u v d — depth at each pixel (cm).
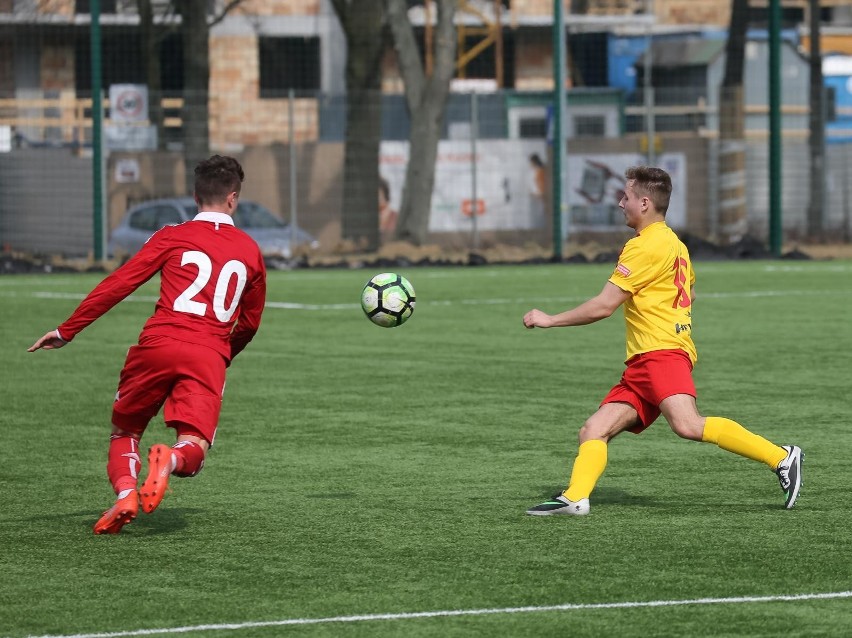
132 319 6769
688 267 2684
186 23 12044
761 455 2659
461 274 9762
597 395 4316
